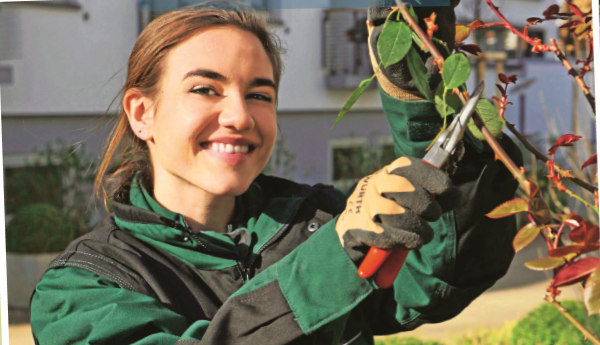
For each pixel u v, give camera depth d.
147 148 1.35
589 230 0.74
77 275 1.15
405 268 1.19
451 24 0.97
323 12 9.27
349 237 0.88
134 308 1.04
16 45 6.66
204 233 1.22
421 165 0.85
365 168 9.53
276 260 1.24
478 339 4.84
